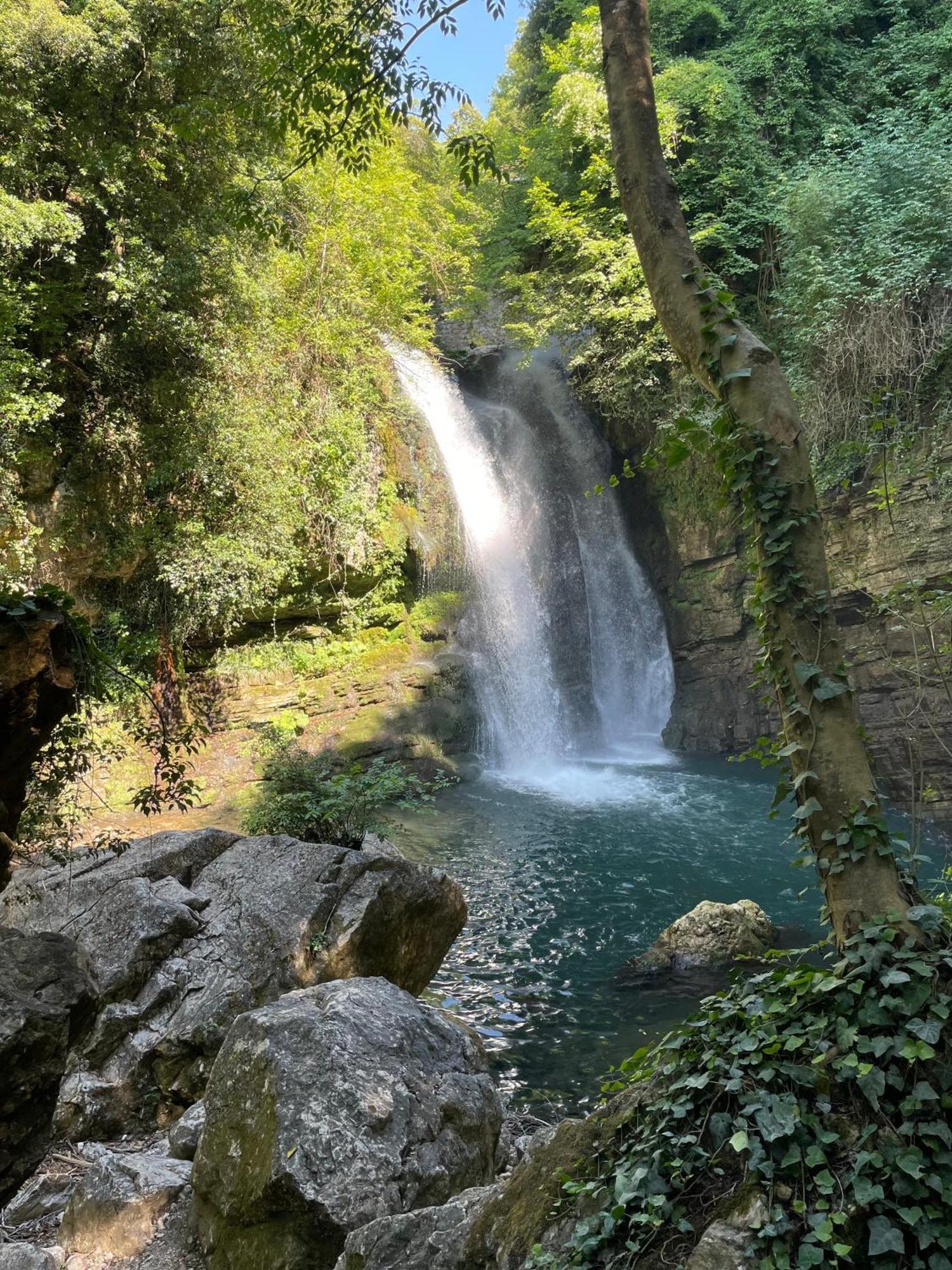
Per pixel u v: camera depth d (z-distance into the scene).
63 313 12.38
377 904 6.88
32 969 2.98
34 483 12.58
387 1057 4.10
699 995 8.84
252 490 14.62
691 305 3.72
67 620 3.51
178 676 15.59
